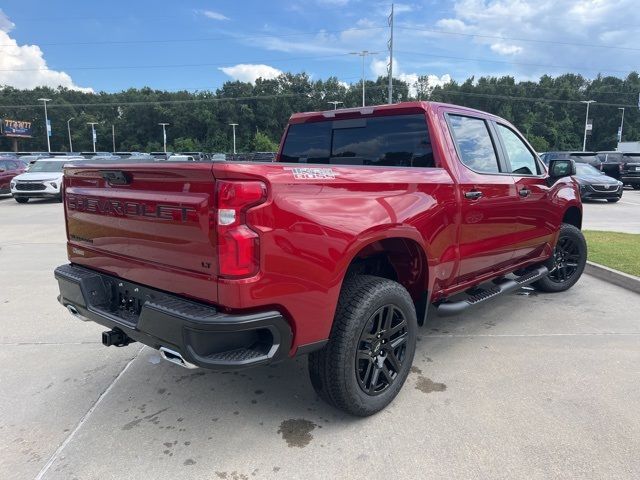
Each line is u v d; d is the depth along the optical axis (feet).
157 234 8.60
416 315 11.67
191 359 7.75
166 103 366.43
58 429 9.75
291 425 9.86
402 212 10.05
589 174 58.44
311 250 8.33
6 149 359.25
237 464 8.61
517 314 16.60
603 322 15.75
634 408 10.34
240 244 7.50
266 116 372.58
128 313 9.69
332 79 383.24
